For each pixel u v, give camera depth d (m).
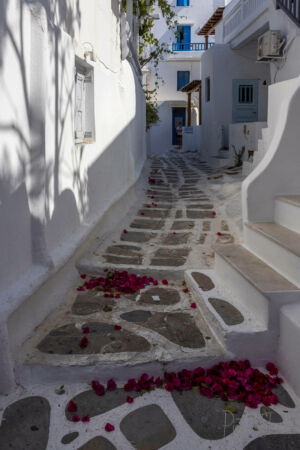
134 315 3.21
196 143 20.69
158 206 6.96
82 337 2.83
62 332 2.90
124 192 6.09
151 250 4.59
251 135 10.00
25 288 2.64
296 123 3.69
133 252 4.50
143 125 12.42
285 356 2.58
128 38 6.52
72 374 2.53
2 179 2.46
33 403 2.36
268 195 3.69
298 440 2.11
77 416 2.24
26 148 2.82
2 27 2.41
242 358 2.68
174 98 24.33
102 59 4.95
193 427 2.19
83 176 4.17
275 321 2.66
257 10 10.96
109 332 2.92
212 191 8.01
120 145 6.30
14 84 2.60
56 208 3.31
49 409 2.31
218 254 3.62
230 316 2.87
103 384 2.55
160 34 23.84
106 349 2.68
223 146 14.52
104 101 5.06
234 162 11.38
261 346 2.68
